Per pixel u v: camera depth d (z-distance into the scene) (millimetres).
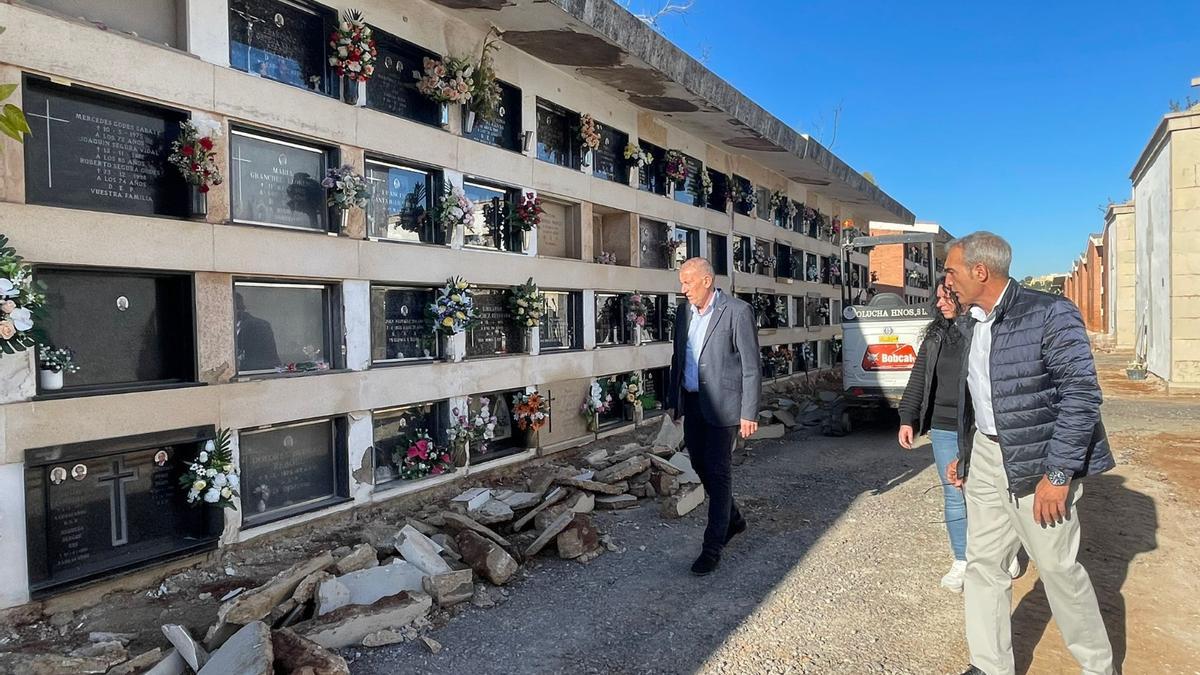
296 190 4895
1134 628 3488
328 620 3271
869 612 3688
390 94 5668
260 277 4547
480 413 6340
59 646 3213
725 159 11695
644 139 9320
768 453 8289
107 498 3807
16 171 3385
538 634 3459
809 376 15055
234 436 4320
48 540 3566
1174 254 13258
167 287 4141
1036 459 2680
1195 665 3111
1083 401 2541
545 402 7160
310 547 4566
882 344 9328
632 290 8781
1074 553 2707
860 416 10328
